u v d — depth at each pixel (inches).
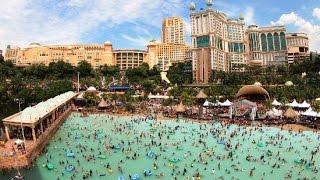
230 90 6879.9
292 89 6638.8
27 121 3395.7
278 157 3415.4
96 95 6929.1
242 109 5246.1
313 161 3277.6
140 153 3555.6
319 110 5054.1
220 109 5821.9
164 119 5364.2
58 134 4377.5
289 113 4904.0
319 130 4475.9
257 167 3122.5
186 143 3959.2
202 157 3417.8
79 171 2960.1
